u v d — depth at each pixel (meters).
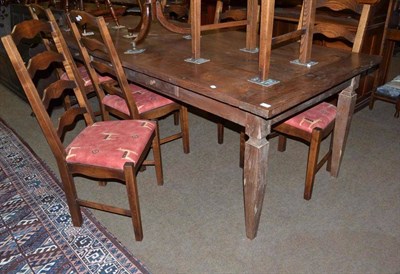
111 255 1.68
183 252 1.71
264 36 1.47
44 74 2.95
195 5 1.76
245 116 1.46
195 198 2.09
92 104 3.35
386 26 2.85
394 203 1.99
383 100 3.11
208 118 3.14
